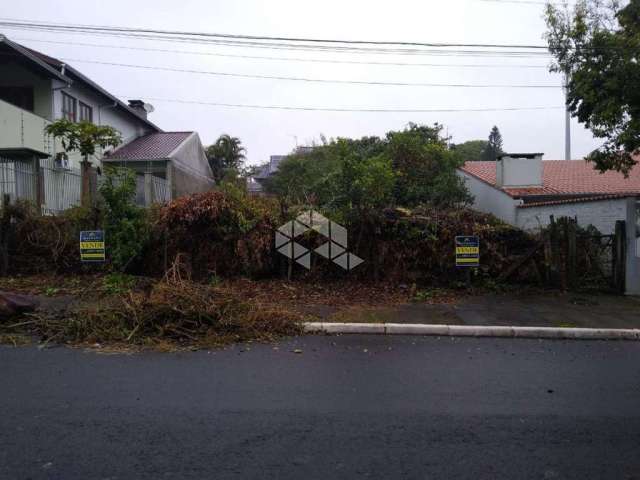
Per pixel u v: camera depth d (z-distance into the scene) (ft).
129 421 12.94
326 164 58.39
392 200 40.29
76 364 17.92
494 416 13.73
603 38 30.78
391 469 10.66
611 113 30.25
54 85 64.75
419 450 11.59
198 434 12.23
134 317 22.00
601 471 10.72
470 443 12.00
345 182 35.83
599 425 13.17
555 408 14.39
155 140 89.97
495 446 11.86
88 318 22.08
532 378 17.28
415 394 15.43
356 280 34.22
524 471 10.68
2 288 30.04
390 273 34.22
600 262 35.09
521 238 34.94
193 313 22.35
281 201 34.76
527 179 61.41
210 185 105.50
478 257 32.48
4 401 14.23
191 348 20.22
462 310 27.84
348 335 23.35
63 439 11.83
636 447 11.88
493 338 23.50
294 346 21.09
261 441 11.91
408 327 23.89
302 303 28.89
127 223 31.86
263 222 33.96
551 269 34.32
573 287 34.12
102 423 12.78
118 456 11.02
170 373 17.06
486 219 35.60
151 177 61.72
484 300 30.81
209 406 14.10
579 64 32.24
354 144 63.72
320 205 35.86
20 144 54.65
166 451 11.30
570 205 44.16
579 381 17.01
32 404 14.01
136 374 16.89
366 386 16.11
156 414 13.44
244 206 34.12
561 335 23.73
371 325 23.95
